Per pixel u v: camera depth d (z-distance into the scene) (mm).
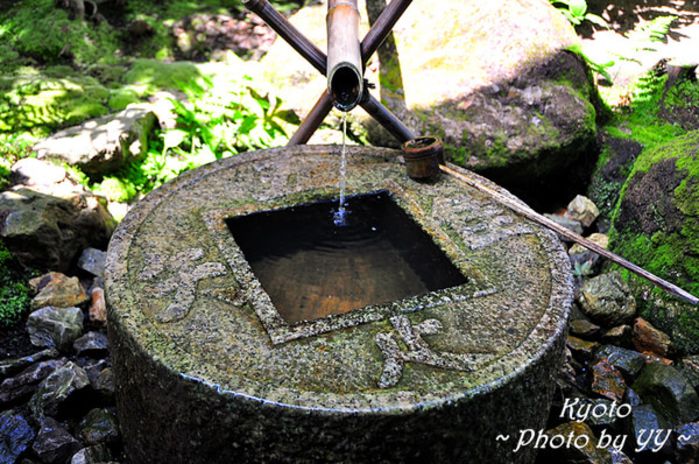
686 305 1935
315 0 2461
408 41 2285
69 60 2520
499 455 1516
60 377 1777
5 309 1938
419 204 1826
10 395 1788
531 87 2236
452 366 1481
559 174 2340
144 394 1509
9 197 2010
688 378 1864
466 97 2217
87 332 1949
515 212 1804
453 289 1614
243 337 1518
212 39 2686
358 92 1736
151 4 2793
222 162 1919
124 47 2625
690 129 2260
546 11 2316
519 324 1554
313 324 1541
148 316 1543
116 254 1657
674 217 1969
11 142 2162
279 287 1689
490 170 2213
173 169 2230
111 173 2188
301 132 2037
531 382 1498
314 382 1455
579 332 1976
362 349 1506
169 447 1515
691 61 2303
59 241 2018
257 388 1438
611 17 2541
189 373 1452
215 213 1768
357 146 2004
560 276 1646
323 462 1440
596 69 2322
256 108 2320
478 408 1452
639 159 2121
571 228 2223
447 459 1467
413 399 1429
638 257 2043
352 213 1846
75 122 2248
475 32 2268
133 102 2350
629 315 1981
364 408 1414
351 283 1703
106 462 1677
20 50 2502
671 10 2562
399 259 1748
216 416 1446
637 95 2348
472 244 1721
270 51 2410
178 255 1664
